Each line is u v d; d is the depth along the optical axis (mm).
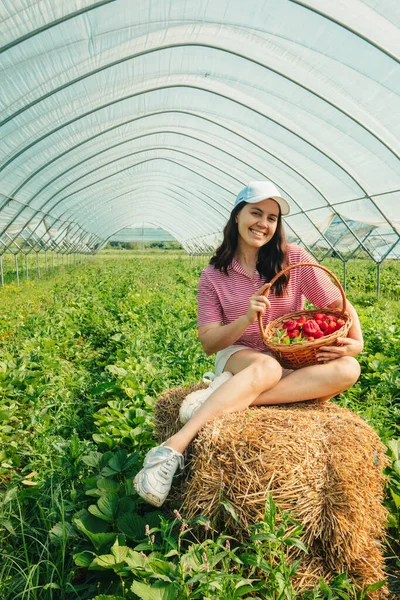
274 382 3066
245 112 10414
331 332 3264
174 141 14375
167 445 2834
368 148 9102
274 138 10953
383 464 3035
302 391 3117
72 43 6684
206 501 2617
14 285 15484
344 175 10625
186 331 7488
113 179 19078
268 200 3277
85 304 10828
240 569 2477
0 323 8859
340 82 7633
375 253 23672
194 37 7328
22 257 34969
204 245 31516
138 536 2689
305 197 13219
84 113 9625
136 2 6020
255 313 3098
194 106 10852
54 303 10914
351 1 5812
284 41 7102
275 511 2357
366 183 10289
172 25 6797
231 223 3469
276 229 3451
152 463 2775
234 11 6473
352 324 3363
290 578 2492
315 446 2660
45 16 5789
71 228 25859
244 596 2412
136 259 36875
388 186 9883
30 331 8117
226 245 3494
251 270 3545
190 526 2668
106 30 6547
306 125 9547
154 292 13320
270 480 2518
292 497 2506
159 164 18031
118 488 3025
